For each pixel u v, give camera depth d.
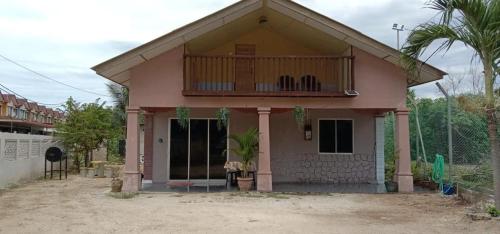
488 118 7.83
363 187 13.41
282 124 14.94
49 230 7.23
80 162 21.36
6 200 10.91
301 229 7.29
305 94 12.21
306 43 14.21
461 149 11.61
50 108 47.44
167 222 7.86
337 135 15.00
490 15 7.34
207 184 13.07
